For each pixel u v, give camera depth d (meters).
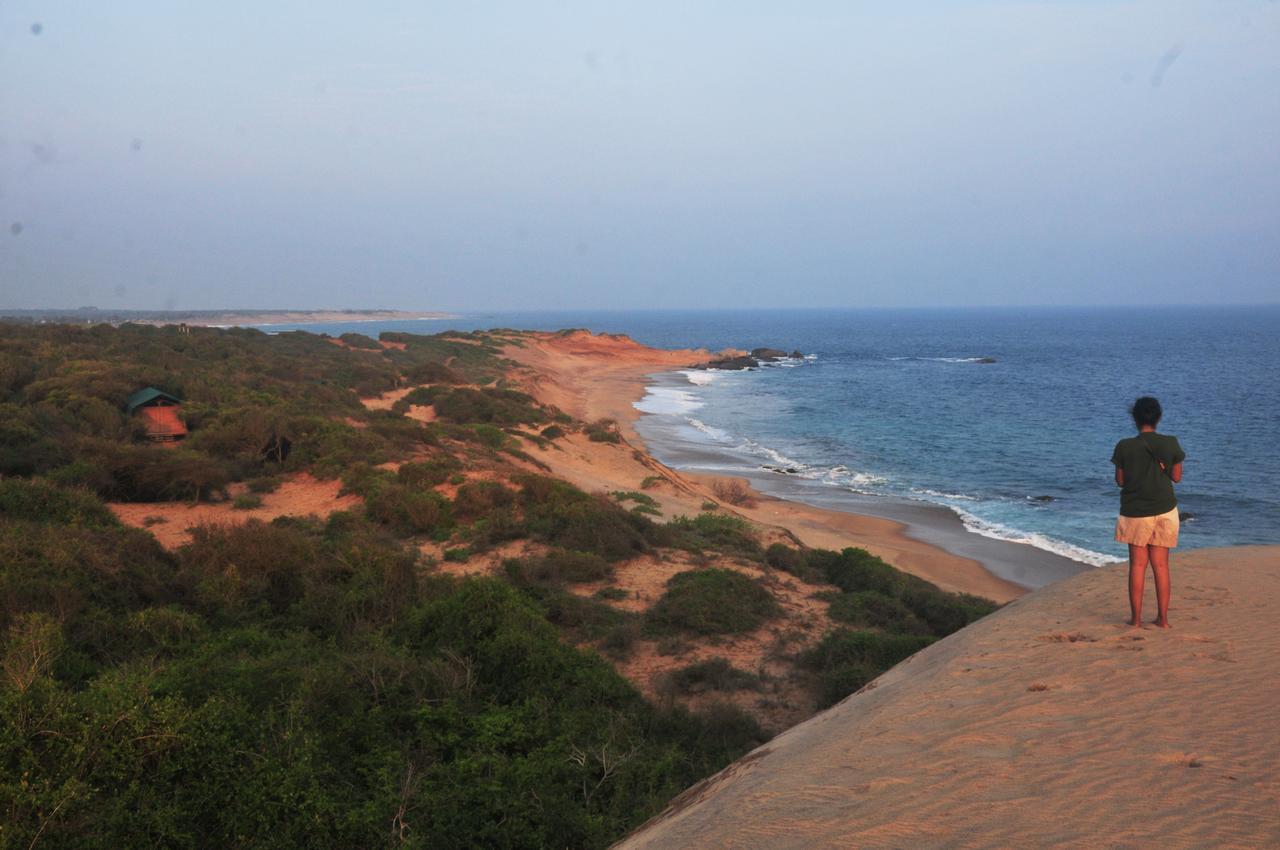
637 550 16.69
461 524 18.19
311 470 22.52
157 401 26.28
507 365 69.50
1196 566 8.90
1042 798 3.75
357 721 7.12
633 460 33.62
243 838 5.18
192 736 5.56
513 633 9.44
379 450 23.59
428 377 50.44
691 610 12.59
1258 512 28.23
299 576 12.07
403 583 12.11
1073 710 4.98
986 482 34.16
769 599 13.77
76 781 4.94
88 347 37.69
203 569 11.95
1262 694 4.95
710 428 49.81
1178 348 134.38
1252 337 167.25
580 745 7.46
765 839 3.72
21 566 9.71
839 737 5.22
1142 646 6.17
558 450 32.69
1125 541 6.75
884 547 23.59
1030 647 6.50
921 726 5.04
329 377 47.34
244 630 9.82
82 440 21.06
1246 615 6.87
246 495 20.58
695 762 7.66
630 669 10.90
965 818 3.61
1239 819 3.36
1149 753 4.18
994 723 4.89
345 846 5.43
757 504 29.23
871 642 10.95
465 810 5.94
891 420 53.53
